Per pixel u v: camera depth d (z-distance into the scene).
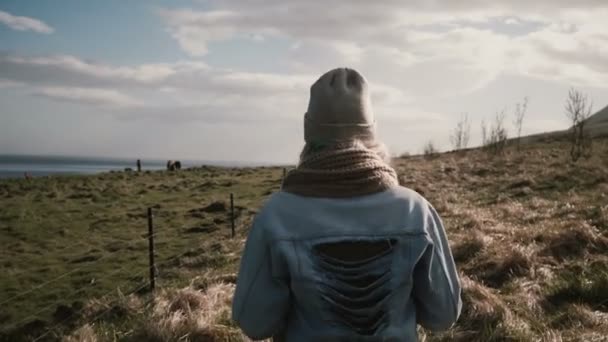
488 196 17.91
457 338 5.78
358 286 1.86
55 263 13.48
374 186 1.97
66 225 17.78
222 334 6.06
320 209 1.93
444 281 1.96
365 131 2.05
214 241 13.70
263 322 1.90
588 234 9.31
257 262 1.91
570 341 5.61
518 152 33.25
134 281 11.21
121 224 17.73
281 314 1.91
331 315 1.83
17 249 14.94
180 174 34.47
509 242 9.81
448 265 2.00
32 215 19.16
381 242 1.90
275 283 1.90
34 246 15.37
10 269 12.95
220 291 7.66
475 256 9.16
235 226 15.97
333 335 1.82
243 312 1.91
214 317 6.47
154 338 6.15
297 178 2.01
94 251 14.44
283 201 1.98
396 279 1.86
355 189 1.96
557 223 11.30
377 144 2.09
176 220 17.83
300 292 1.84
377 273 1.87
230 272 9.60
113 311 8.09
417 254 1.90
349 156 1.96
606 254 8.85
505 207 14.68
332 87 2.04
